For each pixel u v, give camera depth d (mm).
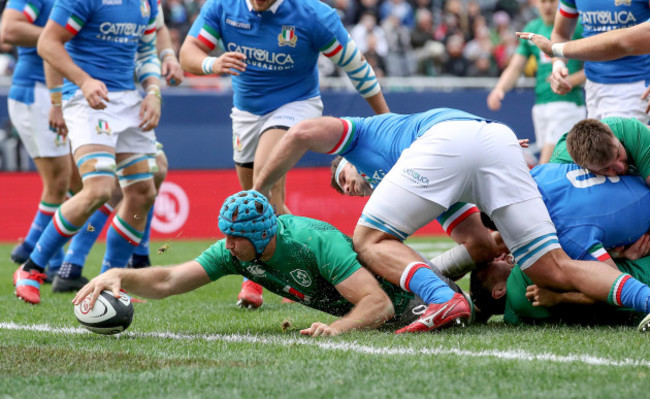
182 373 11492
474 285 16906
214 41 21281
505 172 15102
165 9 52531
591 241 15438
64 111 21750
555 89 22562
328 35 20688
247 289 19828
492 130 15297
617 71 23047
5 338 14992
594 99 23828
